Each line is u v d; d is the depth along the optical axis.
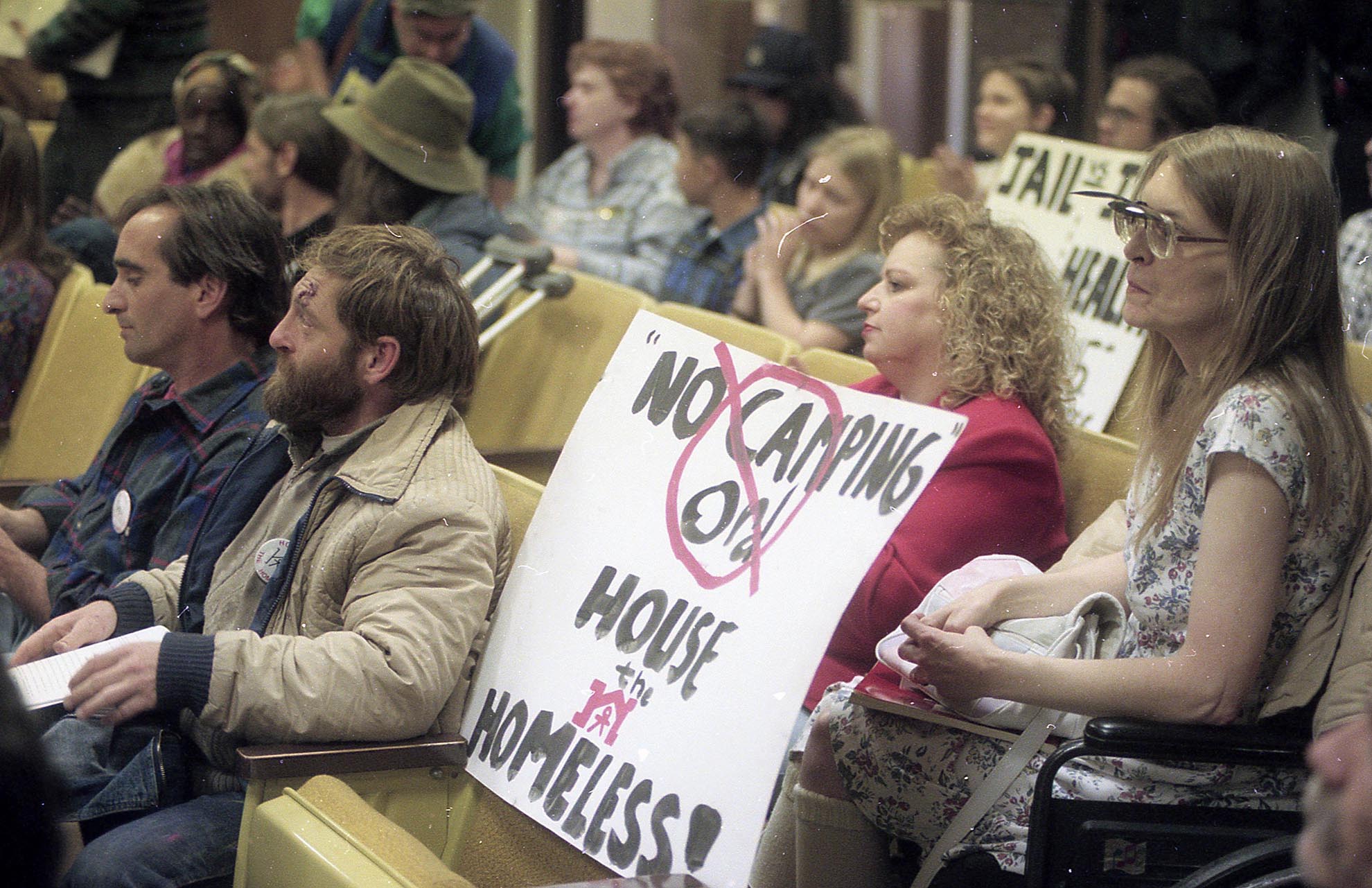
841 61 7.43
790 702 1.88
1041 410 2.43
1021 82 4.88
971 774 1.96
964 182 4.98
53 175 5.52
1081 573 2.07
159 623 2.41
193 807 2.10
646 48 5.32
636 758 2.00
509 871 2.10
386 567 2.10
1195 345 1.90
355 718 2.00
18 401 3.87
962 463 2.31
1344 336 1.88
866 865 2.06
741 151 4.74
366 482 2.16
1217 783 1.88
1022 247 2.47
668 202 5.14
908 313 2.45
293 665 1.99
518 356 3.76
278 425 2.44
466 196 4.24
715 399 2.18
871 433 1.97
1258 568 1.76
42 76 6.11
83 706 1.98
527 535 2.30
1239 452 1.78
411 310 2.22
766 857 2.23
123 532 2.66
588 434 2.31
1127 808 1.79
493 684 2.21
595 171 5.41
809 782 2.09
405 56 5.31
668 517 2.14
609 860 1.97
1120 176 3.59
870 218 4.05
